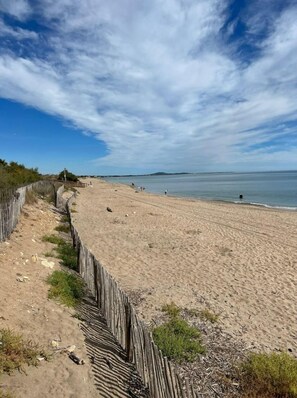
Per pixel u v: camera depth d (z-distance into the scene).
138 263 11.66
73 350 5.21
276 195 48.75
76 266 9.55
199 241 15.34
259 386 5.07
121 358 5.47
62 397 4.17
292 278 10.50
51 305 6.55
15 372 4.30
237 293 9.20
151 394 4.50
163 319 7.36
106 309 6.62
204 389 5.12
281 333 7.10
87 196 39.88
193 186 87.12
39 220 15.12
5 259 8.27
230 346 6.44
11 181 19.53
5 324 5.29
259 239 16.08
